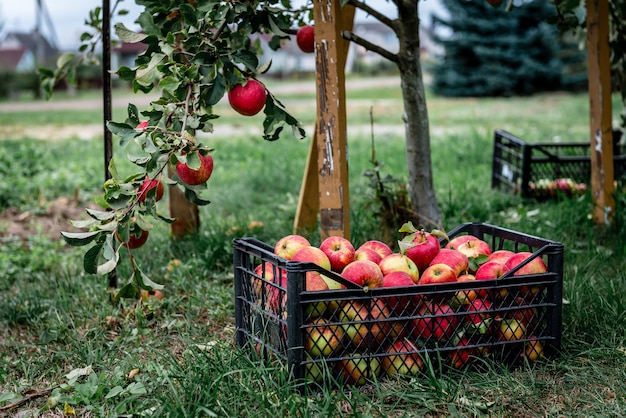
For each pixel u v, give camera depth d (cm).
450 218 599
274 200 739
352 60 5994
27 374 339
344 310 305
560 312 329
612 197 542
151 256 504
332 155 384
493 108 2084
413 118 497
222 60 335
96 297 429
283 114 356
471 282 313
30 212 737
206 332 383
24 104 3169
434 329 312
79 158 1083
